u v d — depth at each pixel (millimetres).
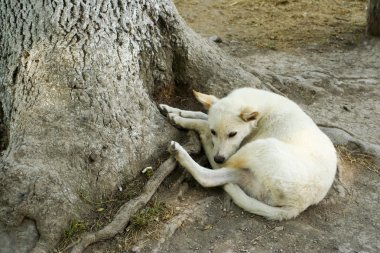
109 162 2695
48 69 2807
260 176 2650
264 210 2635
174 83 3199
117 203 2648
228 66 3277
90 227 2559
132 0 2998
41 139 2668
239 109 2832
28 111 2740
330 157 2734
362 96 3641
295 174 2605
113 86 2838
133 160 2754
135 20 3002
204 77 3199
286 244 2586
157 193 2715
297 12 5121
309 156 2680
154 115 2920
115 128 2766
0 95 2941
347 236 2641
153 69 3092
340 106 3514
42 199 2523
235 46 4301
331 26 4738
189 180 2785
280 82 3600
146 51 3035
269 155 2637
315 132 2787
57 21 2885
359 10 5152
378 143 3176
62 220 2521
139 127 2828
